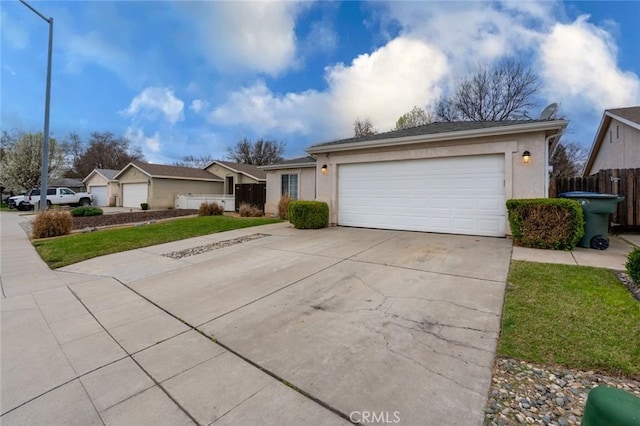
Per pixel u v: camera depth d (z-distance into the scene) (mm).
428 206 8367
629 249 6023
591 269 4527
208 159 48625
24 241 9398
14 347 2916
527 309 3283
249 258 6160
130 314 3682
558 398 1993
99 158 43094
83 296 4391
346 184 9984
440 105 24453
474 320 3105
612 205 5898
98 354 2760
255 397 2096
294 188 16016
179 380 2328
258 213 15523
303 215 9750
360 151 9461
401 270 4883
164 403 2072
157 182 22891
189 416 1937
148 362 2605
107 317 3607
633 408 1276
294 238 8172
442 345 2668
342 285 4324
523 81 21344
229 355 2668
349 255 6008
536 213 6121
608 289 3713
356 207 9766
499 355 2496
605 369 2270
